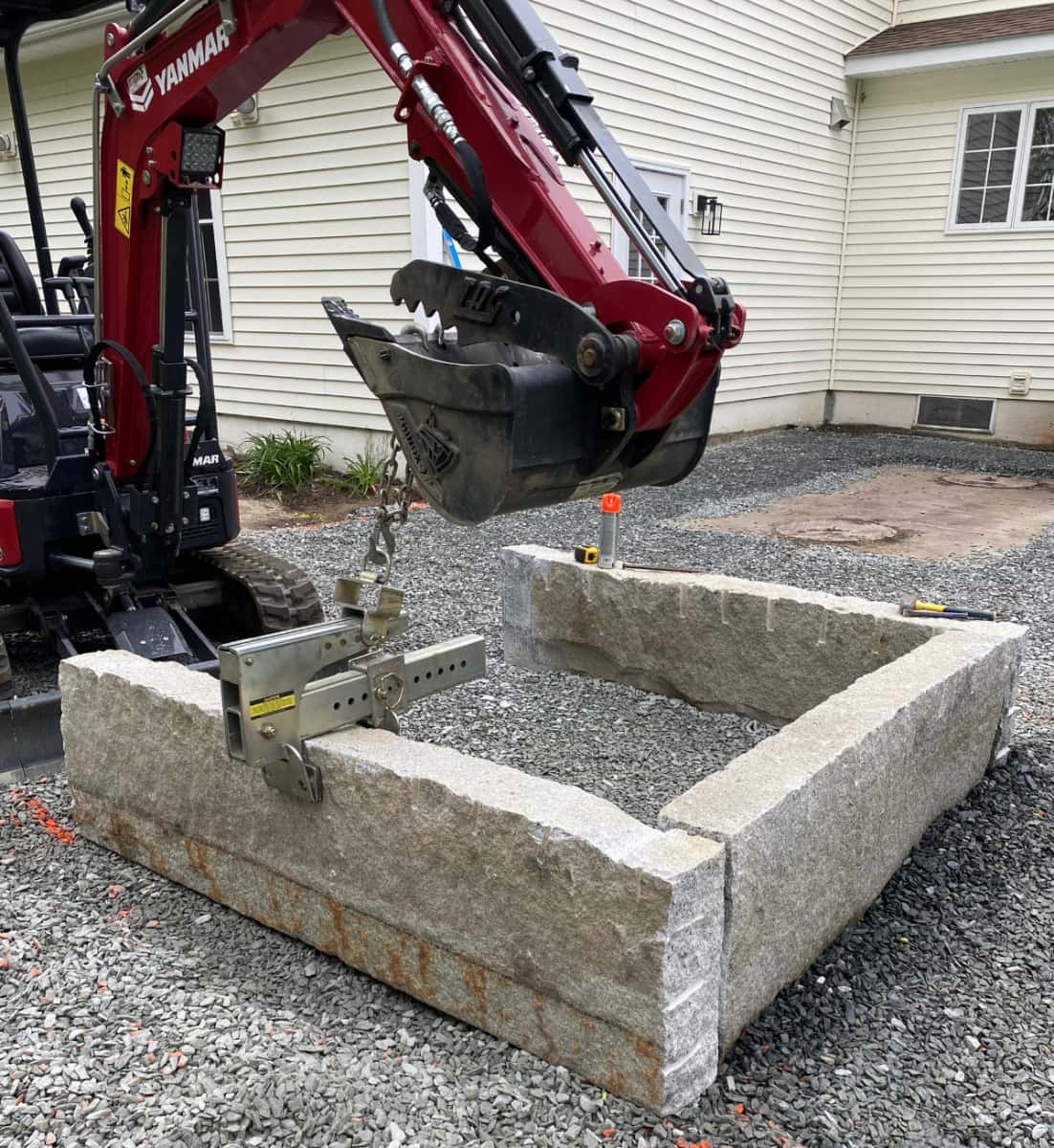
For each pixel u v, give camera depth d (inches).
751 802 90.4
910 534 297.6
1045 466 418.3
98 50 393.4
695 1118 84.7
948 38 459.8
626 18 361.7
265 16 115.5
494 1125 84.0
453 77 96.3
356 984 103.0
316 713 102.3
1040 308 467.8
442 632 205.8
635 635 177.5
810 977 102.4
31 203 191.2
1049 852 125.3
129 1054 92.2
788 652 160.9
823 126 481.1
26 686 179.3
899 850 120.1
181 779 114.7
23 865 124.4
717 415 468.4
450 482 87.2
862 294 518.0
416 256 324.5
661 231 88.4
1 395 171.5
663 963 79.7
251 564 184.9
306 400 373.4
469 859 90.7
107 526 162.2
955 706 126.0
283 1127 84.2
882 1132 84.1
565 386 85.5
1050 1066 91.7
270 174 353.7
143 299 147.6
